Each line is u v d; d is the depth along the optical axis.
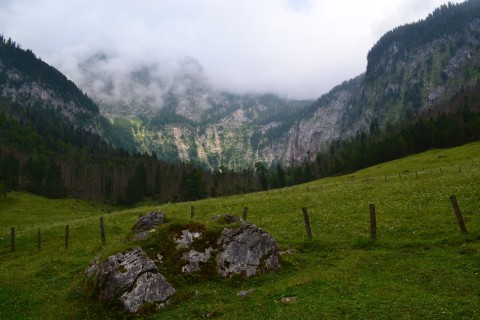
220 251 23.39
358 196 50.03
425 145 170.62
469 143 141.12
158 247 22.95
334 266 23.75
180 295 20.23
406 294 17.23
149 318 18.44
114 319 18.61
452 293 16.89
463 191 39.88
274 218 42.53
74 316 19.14
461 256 21.80
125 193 176.62
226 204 58.94
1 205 116.62
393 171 101.38
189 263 22.56
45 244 41.72
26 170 179.88
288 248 27.77
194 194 158.00
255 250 23.88
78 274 26.45
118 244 24.23
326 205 46.66
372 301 16.70
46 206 122.75
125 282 19.84
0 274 29.64
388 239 27.97
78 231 46.44
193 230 24.17
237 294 20.20
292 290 19.56
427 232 28.20
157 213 28.28
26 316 19.89
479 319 13.77
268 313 16.98
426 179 56.91
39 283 25.77
